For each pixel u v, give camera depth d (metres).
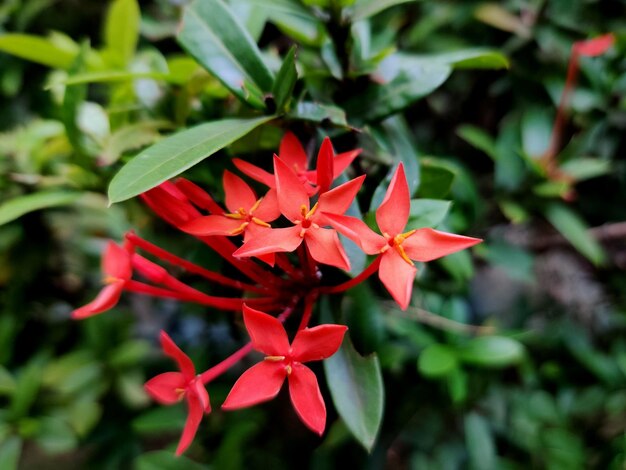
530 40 0.24
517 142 0.23
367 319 0.14
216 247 0.13
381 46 0.23
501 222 0.23
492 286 0.30
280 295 0.14
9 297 0.25
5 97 0.29
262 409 0.25
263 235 0.12
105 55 0.19
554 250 0.29
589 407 0.24
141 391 0.25
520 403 0.25
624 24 0.24
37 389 0.22
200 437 0.24
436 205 0.14
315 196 0.13
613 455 0.23
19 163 0.20
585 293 0.29
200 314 0.24
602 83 0.23
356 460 0.23
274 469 0.24
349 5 0.15
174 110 0.18
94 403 0.24
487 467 0.23
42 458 0.29
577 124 0.23
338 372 0.13
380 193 0.15
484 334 0.22
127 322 0.25
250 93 0.14
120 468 0.24
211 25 0.14
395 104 0.15
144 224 0.22
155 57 0.19
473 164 0.27
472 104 0.27
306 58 0.18
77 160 0.18
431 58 0.17
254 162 0.16
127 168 0.11
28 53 0.18
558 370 0.26
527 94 0.24
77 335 0.27
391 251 0.12
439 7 0.26
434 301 0.21
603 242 0.28
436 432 0.25
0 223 0.15
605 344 0.27
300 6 0.15
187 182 0.13
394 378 0.23
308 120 0.14
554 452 0.23
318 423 0.11
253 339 0.11
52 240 0.25
